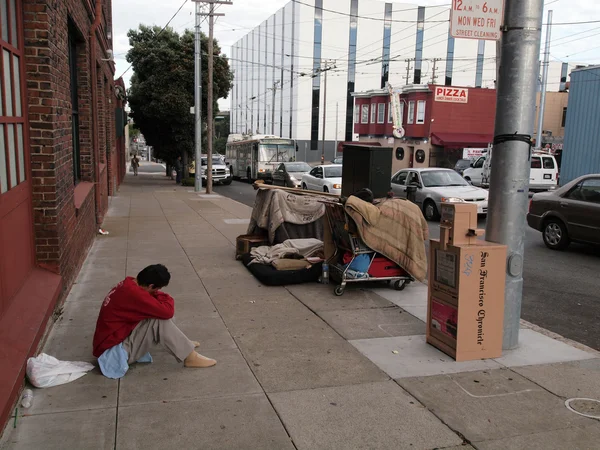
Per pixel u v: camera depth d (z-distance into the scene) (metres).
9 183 4.65
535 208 11.23
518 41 4.78
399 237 6.79
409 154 43.62
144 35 28.92
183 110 29.02
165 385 4.17
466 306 4.72
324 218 7.27
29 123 5.55
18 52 5.22
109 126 19.81
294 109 75.62
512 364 4.74
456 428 3.63
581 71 27.22
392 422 3.70
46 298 5.16
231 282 7.37
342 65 73.94
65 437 3.40
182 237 11.14
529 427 3.67
